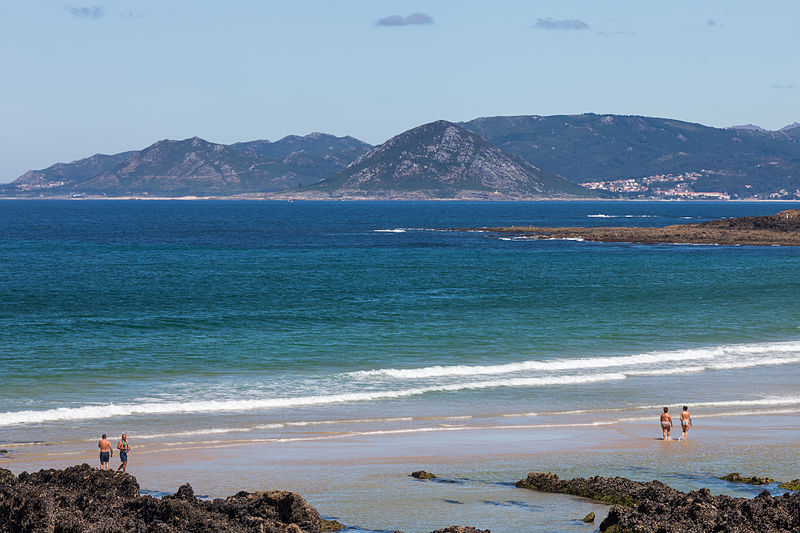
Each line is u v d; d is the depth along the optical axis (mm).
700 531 27250
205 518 27672
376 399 51406
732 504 29234
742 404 51000
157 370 58875
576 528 29234
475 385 55219
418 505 31781
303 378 56844
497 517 30422
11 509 27438
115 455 38781
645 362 63469
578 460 38500
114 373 57625
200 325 79188
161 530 26766
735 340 73750
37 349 65875
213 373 58188
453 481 35062
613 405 50500
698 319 85500
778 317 87188
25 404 48781
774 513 28109
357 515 30562
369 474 36000
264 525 27531
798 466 37562
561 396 52625
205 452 39406
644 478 35594
